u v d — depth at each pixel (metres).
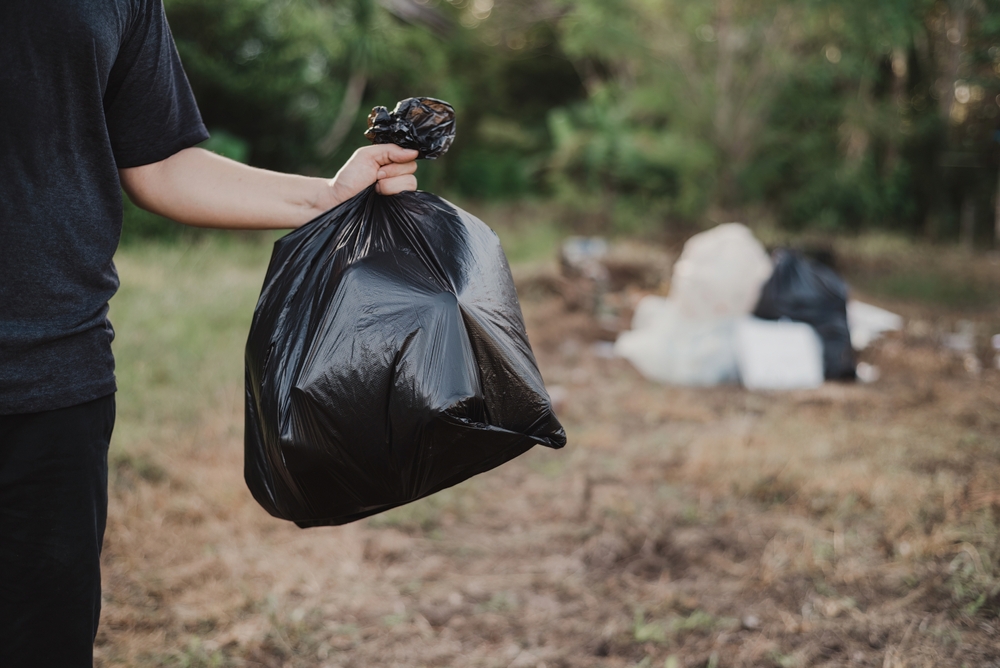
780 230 12.23
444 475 1.35
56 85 1.09
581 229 12.08
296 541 2.80
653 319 5.74
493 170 16.66
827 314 5.17
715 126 13.09
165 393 4.06
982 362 5.57
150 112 1.29
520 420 1.36
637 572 2.67
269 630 2.26
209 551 2.68
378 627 2.33
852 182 12.70
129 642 2.17
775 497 3.19
